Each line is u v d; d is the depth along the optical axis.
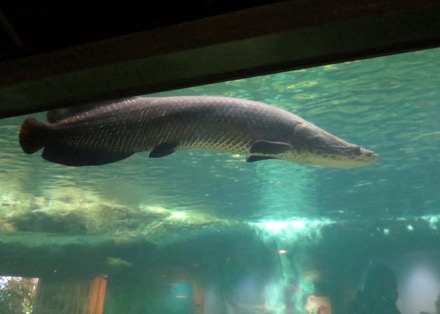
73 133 2.99
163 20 2.03
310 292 26.16
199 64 2.02
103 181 16.77
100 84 2.19
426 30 1.74
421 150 13.84
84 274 21.19
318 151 4.09
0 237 20.16
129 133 3.19
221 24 1.89
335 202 20.86
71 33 2.19
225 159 14.41
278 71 2.02
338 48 1.87
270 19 1.82
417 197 19.94
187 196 19.33
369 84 9.63
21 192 18.06
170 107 3.43
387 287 18.61
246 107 3.81
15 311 20.52
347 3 1.72
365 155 4.25
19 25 2.23
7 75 2.20
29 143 2.84
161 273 22.11
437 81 9.57
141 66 2.05
